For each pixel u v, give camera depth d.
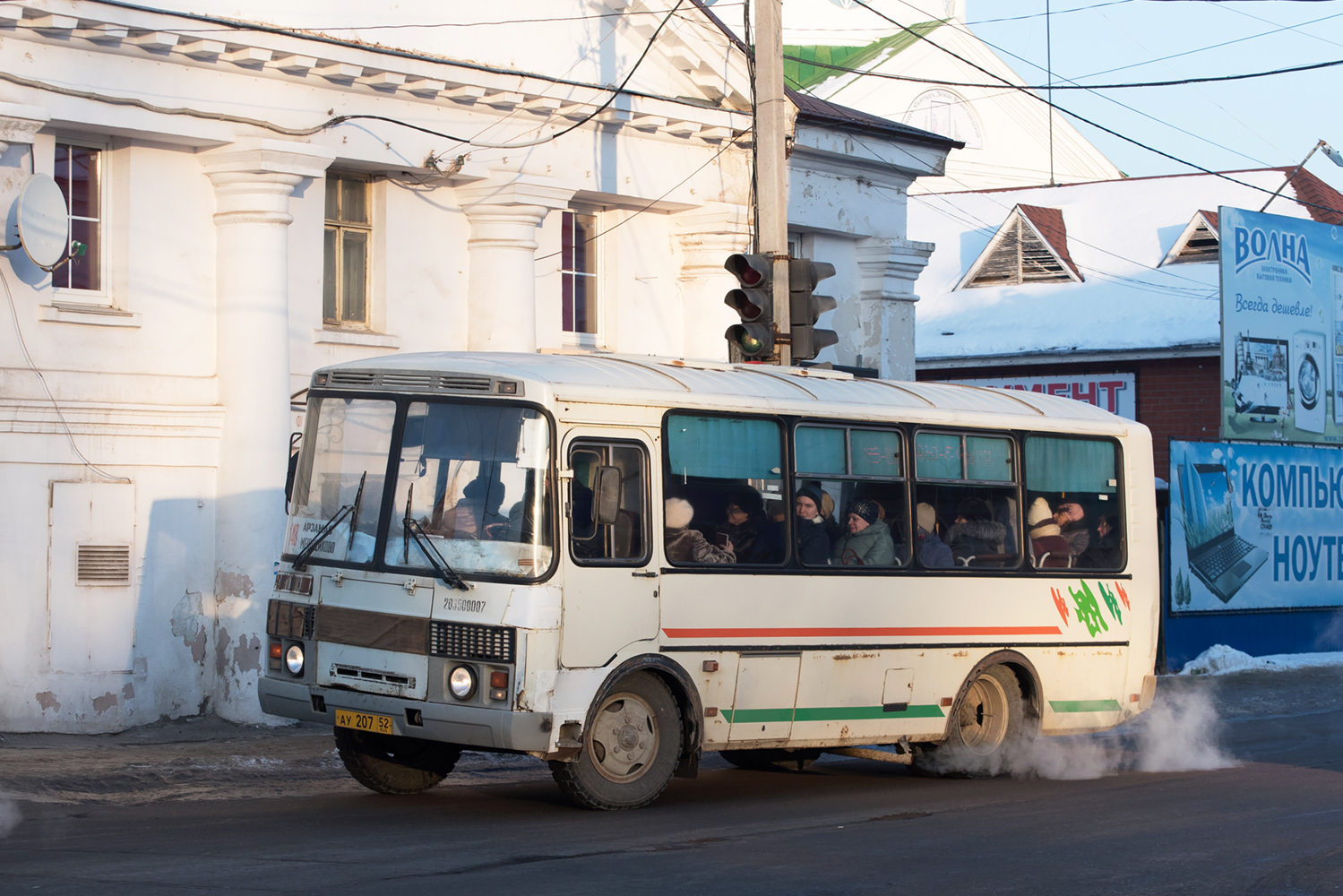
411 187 17.58
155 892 7.43
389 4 16.59
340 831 9.41
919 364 36.91
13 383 14.38
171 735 14.70
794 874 8.40
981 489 12.88
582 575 10.01
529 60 17.86
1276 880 8.56
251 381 15.59
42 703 14.42
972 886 8.23
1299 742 15.95
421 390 10.33
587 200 19.34
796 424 11.56
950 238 41.50
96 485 14.83
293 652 10.49
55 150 14.98
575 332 19.42
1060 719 13.30
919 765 12.98
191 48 15.05
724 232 20.00
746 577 11.05
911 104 49.56
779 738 11.32
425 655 9.87
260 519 15.55
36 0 13.89
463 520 9.97
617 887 7.88
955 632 12.48
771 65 14.62
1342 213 37.16
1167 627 22.11
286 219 15.79
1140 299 36.34
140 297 15.33
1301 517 24.30
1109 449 13.91
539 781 12.35
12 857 8.39
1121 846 9.57
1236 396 24.02
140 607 15.08
